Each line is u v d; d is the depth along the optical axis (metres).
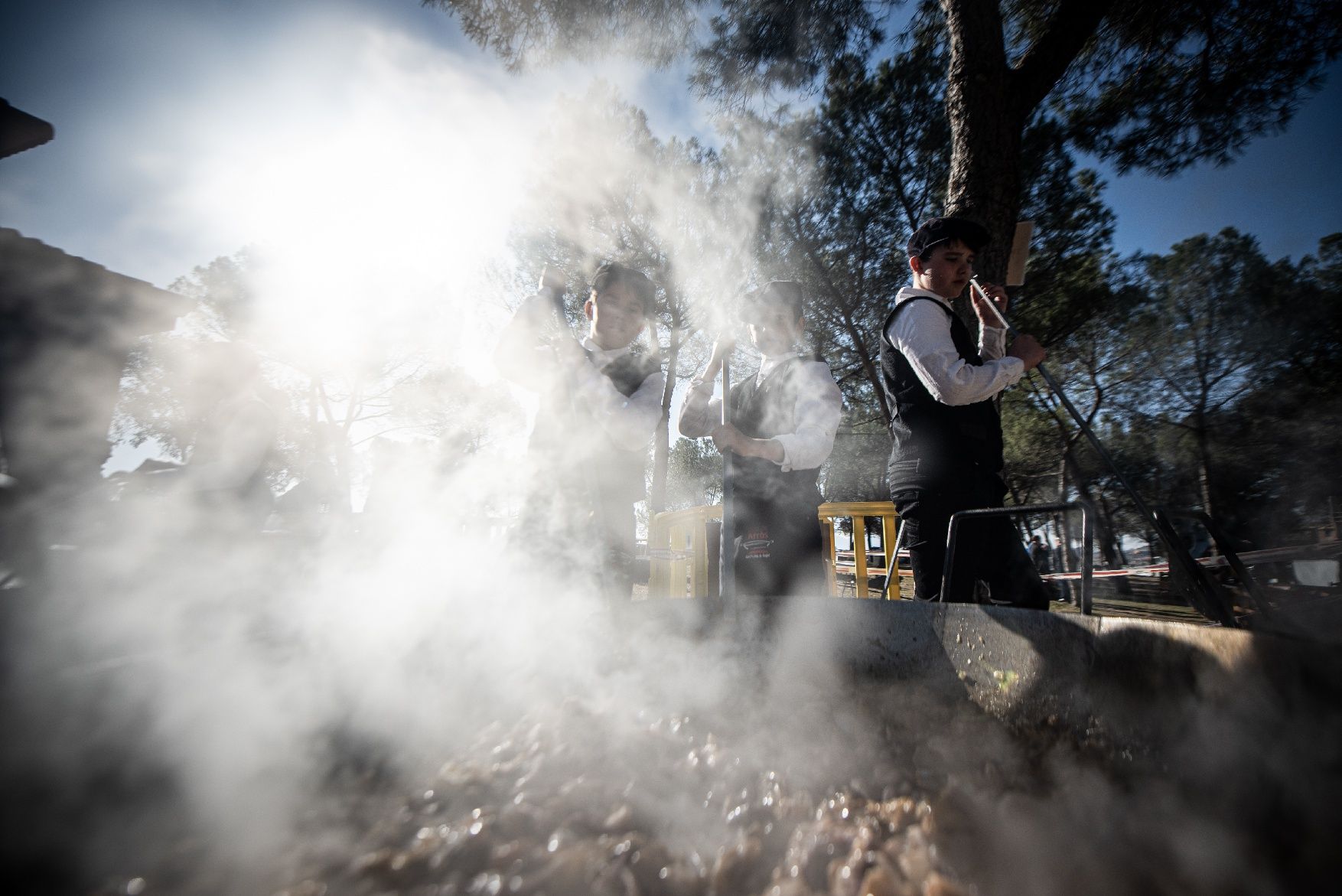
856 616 1.47
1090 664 1.02
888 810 0.81
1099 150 5.96
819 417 1.87
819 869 0.68
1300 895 0.57
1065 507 1.23
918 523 1.83
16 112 2.15
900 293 1.95
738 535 2.01
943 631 1.34
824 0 4.95
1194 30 4.90
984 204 3.46
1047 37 3.78
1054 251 8.92
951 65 3.74
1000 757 0.96
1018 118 3.64
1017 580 1.82
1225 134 5.14
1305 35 4.54
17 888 0.55
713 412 2.24
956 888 0.61
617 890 0.62
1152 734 0.88
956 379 1.72
